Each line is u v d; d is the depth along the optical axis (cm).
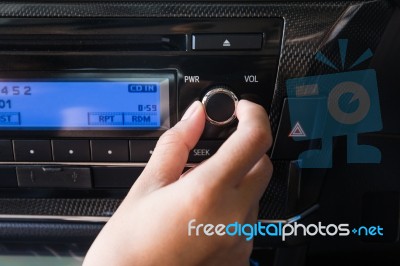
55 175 57
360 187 65
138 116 54
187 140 49
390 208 66
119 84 53
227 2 50
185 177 44
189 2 50
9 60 53
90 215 60
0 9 51
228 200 42
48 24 51
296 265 63
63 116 55
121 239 44
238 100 52
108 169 57
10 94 54
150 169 47
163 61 52
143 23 51
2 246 66
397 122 60
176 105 53
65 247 67
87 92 54
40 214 60
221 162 42
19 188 59
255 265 65
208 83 52
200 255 43
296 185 57
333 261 70
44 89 54
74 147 56
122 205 47
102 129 55
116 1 51
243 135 44
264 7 50
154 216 43
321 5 50
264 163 47
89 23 51
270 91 52
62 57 52
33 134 56
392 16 52
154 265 43
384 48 55
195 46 51
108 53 52
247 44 51
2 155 57
